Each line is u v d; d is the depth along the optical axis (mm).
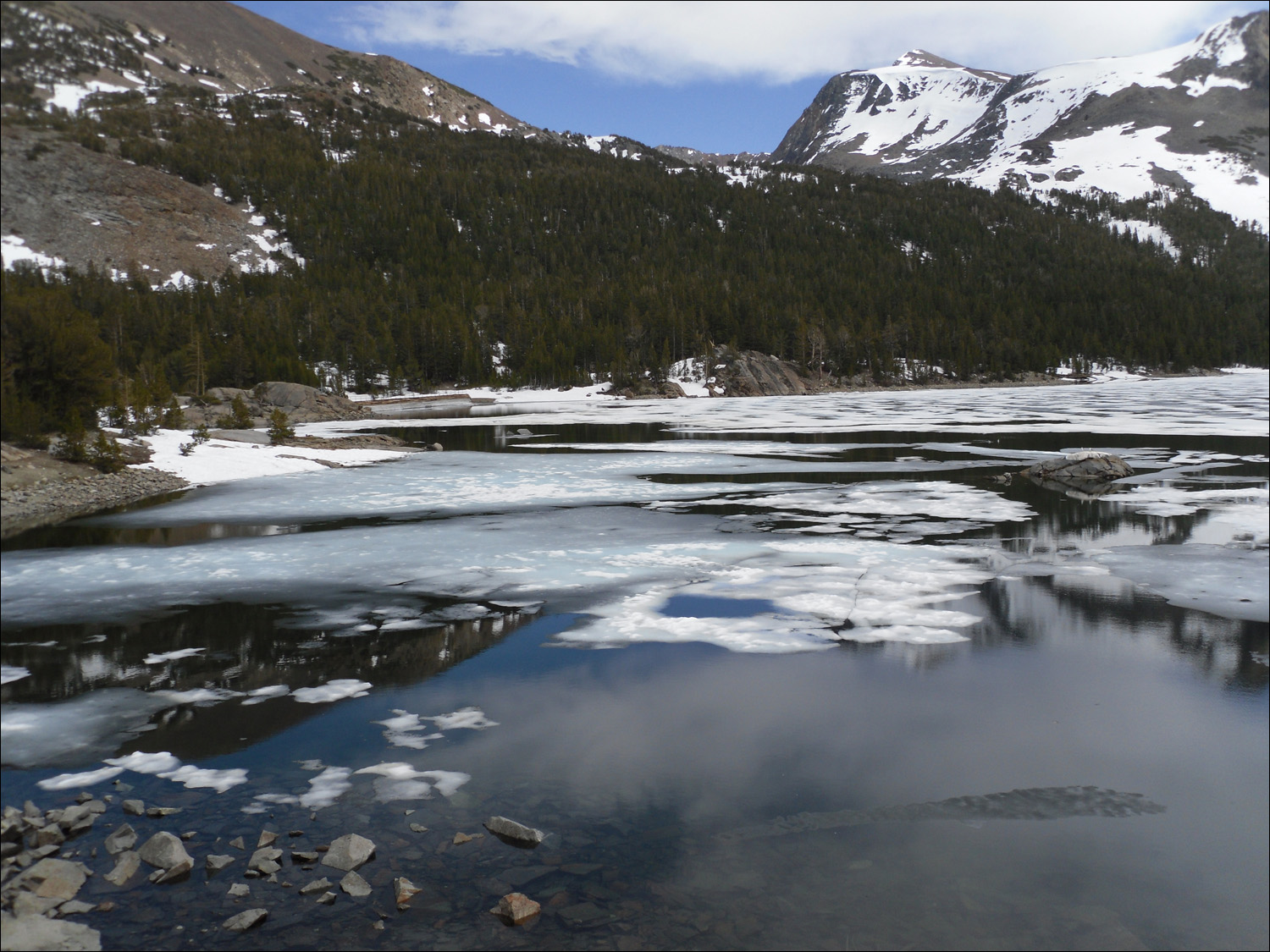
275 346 100125
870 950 4109
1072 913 4406
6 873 4711
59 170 157500
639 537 15555
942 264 175875
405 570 12961
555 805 5641
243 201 177625
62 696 7809
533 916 4363
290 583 12203
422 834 5262
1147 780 5906
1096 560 13234
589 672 8375
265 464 27609
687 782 5957
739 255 168500
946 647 9055
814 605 10812
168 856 4852
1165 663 8453
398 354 112875
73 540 15547
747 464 27750
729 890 4648
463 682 8094
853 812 5543
